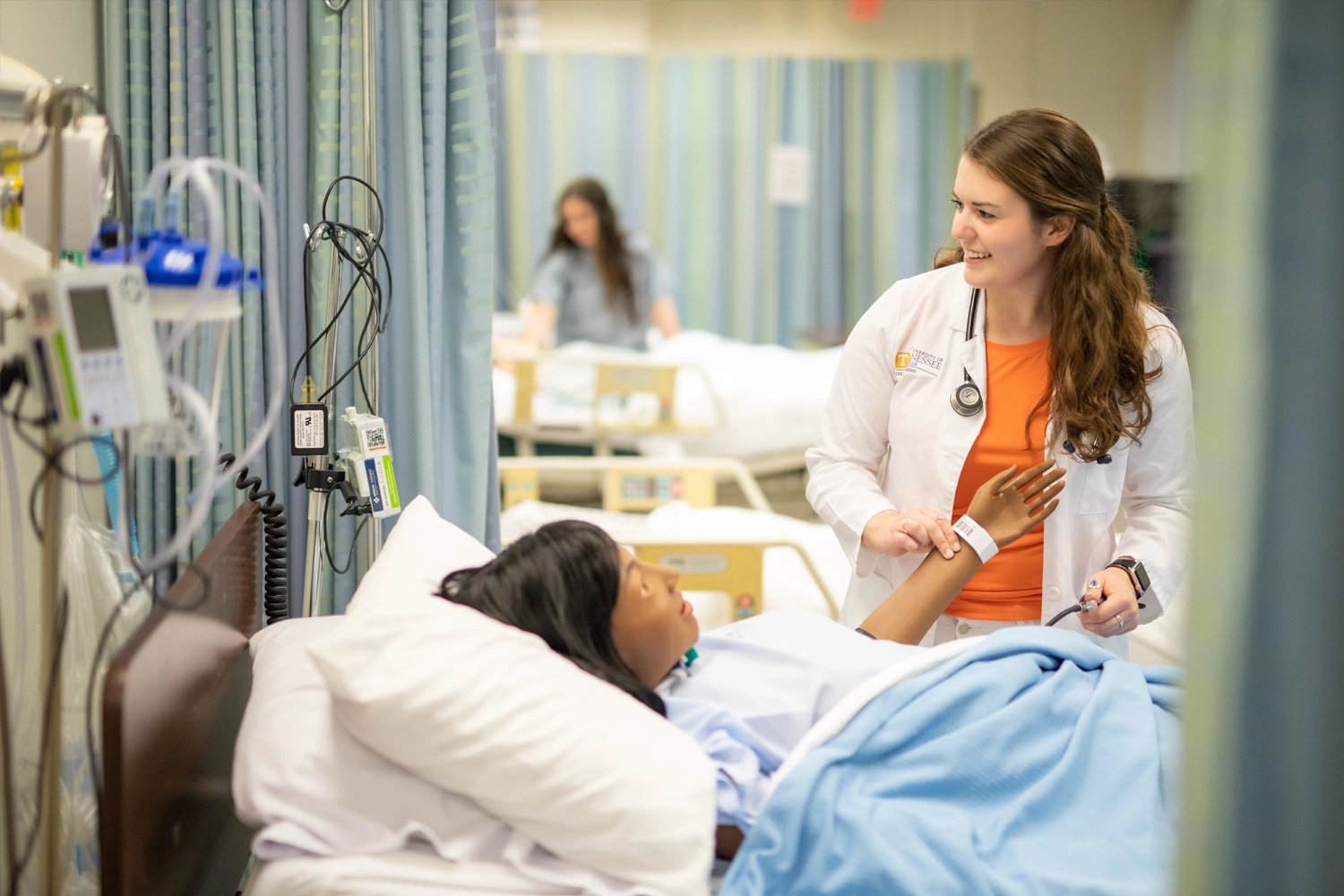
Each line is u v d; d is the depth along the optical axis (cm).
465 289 207
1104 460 173
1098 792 138
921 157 607
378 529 197
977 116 592
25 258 117
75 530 157
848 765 135
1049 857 129
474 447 211
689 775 126
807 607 270
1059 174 162
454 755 125
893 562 187
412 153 199
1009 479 173
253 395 201
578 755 124
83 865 150
